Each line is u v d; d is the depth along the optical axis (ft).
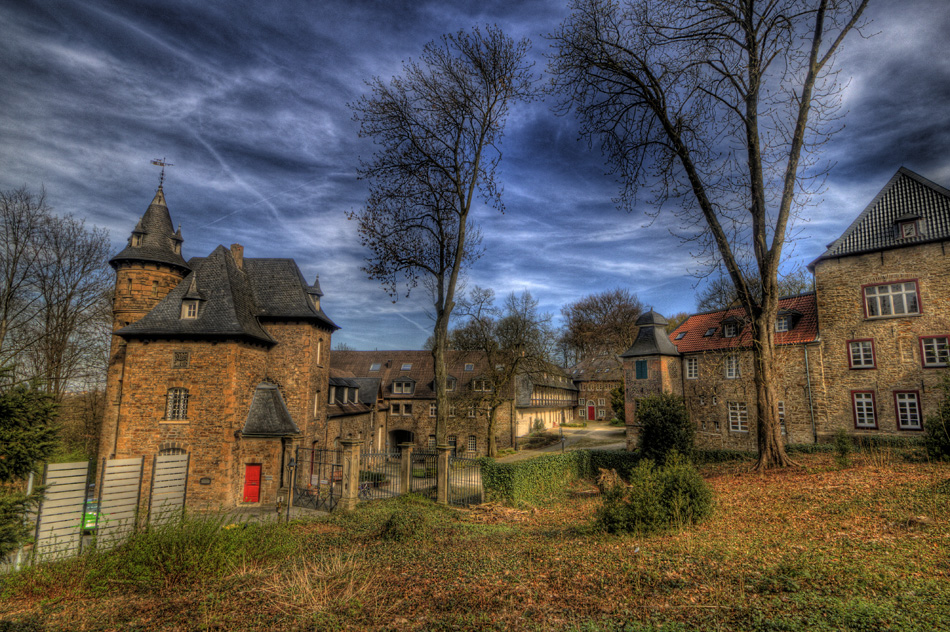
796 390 83.76
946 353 70.08
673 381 103.24
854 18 46.24
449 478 62.34
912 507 29.71
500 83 68.49
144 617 19.70
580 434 146.41
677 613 15.90
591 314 204.33
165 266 80.33
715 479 50.96
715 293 98.73
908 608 15.03
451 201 70.74
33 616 20.59
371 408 117.91
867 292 77.92
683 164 54.60
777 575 18.76
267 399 74.84
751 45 49.80
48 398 28.53
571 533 33.22
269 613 18.63
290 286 85.35
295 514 57.26
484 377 118.93
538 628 15.48
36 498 26.55
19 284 87.10
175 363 69.62
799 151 49.73
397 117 66.54
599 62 54.65
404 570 24.14
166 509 32.96
